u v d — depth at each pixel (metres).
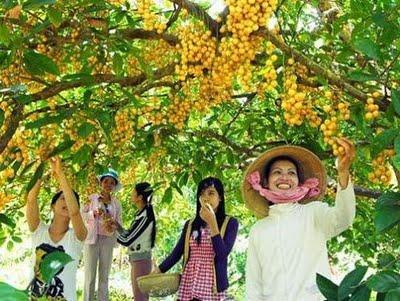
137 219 6.65
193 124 5.75
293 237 3.42
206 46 3.18
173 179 5.73
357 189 4.56
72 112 3.23
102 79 3.57
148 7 3.10
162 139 4.92
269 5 2.83
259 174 3.72
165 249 10.68
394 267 2.12
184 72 3.30
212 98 3.96
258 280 3.55
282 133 4.80
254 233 3.59
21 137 3.40
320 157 4.33
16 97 3.05
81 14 3.36
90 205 6.32
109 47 3.55
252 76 3.39
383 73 2.74
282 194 3.54
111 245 6.65
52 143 3.87
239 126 5.60
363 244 6.33
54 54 3.51
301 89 3.33
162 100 4.84
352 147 3.03
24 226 8.15
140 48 3.96
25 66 2.87
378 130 3.30
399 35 2.91
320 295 3.31
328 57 3.73
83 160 3.87
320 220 3.40
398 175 2.98
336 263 7.29
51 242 4.26
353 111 3.10
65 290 4.10
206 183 4.73
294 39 3.76
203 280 4.62
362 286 1.94
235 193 6.34
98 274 6.64
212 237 4.52
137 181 7.12
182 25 3.81
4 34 2.77
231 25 2.89
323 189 3.74
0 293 0.98
